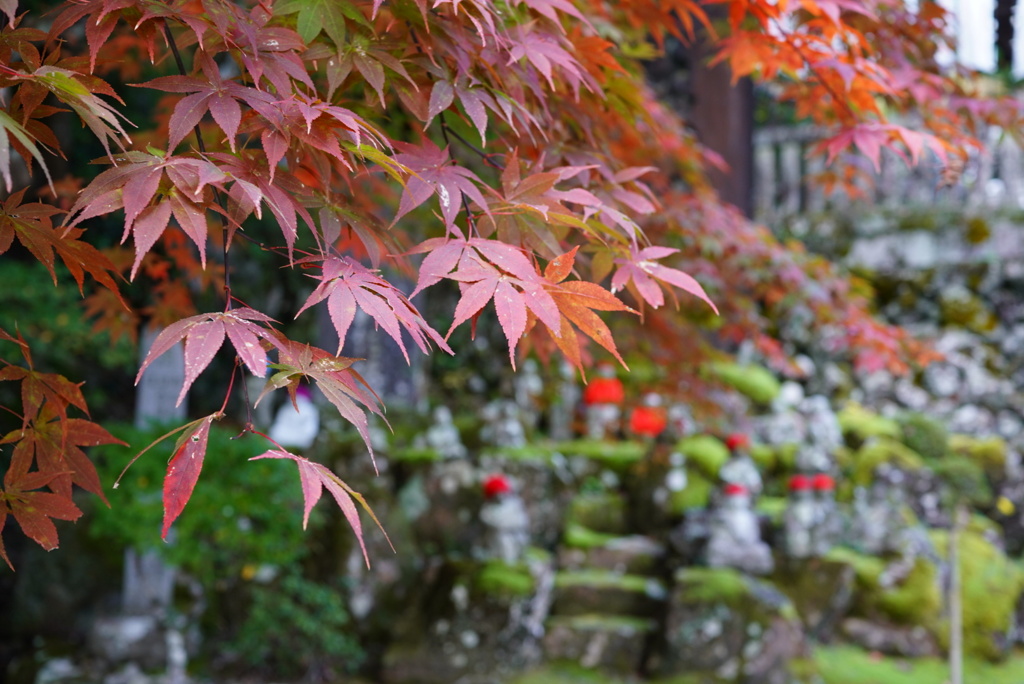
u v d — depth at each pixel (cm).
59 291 550
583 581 597
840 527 658
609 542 638
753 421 779
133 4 102
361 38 121
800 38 183
